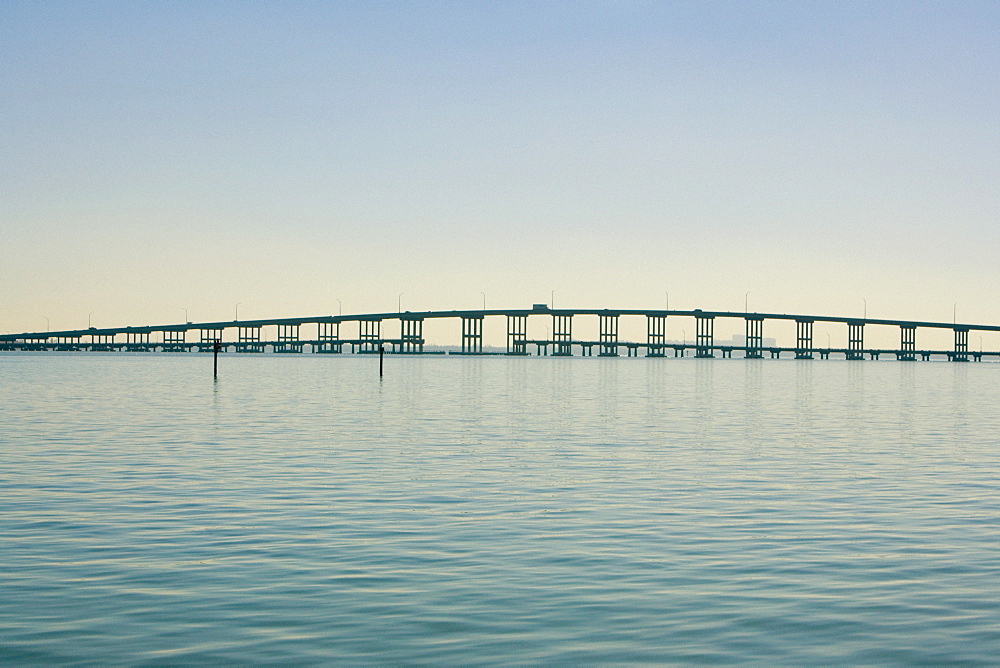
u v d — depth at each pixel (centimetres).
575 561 1980
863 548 2112
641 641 1474
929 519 2462
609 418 6059
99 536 2209
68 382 11156
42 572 1872
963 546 2134
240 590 1748
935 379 16875
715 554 2048
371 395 8738
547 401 7994
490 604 1666
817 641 1474
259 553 2044
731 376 17012
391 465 3516
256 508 2586
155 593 1727
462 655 1412
